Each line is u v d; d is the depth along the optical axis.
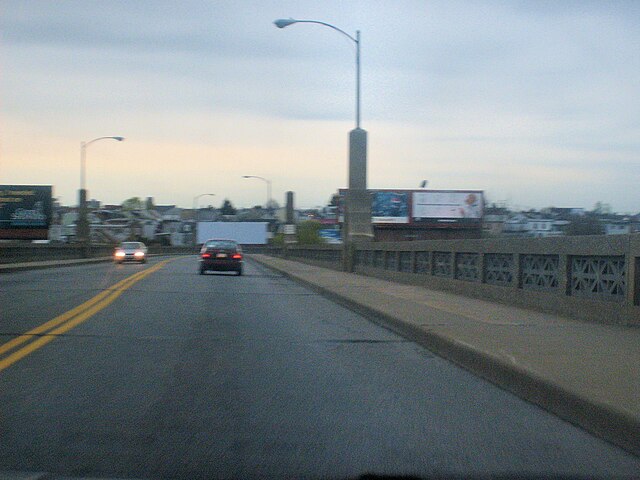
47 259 47.06
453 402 8.01
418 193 73.75
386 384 8.91
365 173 34.28
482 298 18.20
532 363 8.80
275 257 77.94
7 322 13.84
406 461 5.98
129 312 15.90
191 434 6.66
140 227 147.50
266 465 5.86
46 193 71.50
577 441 6.54
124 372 9.34
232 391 8.38
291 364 10.13
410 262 25.42
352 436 6.66
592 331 11.76
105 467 5.77
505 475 5.66
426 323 12.89
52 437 6.52
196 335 12.66
